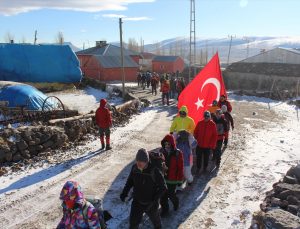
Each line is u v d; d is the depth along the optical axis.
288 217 6.08
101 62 48.81
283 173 10.65
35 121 15.20
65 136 13.09
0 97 17.41
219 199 8.73
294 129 18.31
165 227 7.35
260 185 9.60
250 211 8.01
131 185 6.09
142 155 5.68
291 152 13.35
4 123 14.88
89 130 14.97
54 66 30.75
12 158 11.13
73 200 4.53
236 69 49.38
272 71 46.12
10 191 9.08
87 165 11.13
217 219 7.71
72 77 31.41
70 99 26.55
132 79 50.91
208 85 12.55
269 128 18.17
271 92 32.97
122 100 26.88
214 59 12.45
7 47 29.94
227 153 12.77
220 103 13.15
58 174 10.30
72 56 31.53
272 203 7.46
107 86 31.59
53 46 31.41
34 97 17.62
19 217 7.76
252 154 12.79
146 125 17.56
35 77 30.17
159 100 27.12
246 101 30.70
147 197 5.86
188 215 7.89
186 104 12.38
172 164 7.50
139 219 5.99
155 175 5.82
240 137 15.49
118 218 7.76
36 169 10.70
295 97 32.84
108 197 8.79
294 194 7.62
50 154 12.05
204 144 10.23
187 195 8.95
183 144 9.05
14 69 29.64
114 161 11.59
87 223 4.56
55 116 16.12
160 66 76.19
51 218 7.74
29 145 11.71
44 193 8.98
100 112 12.65
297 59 47.09
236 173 10.60
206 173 10.55
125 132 15.84
